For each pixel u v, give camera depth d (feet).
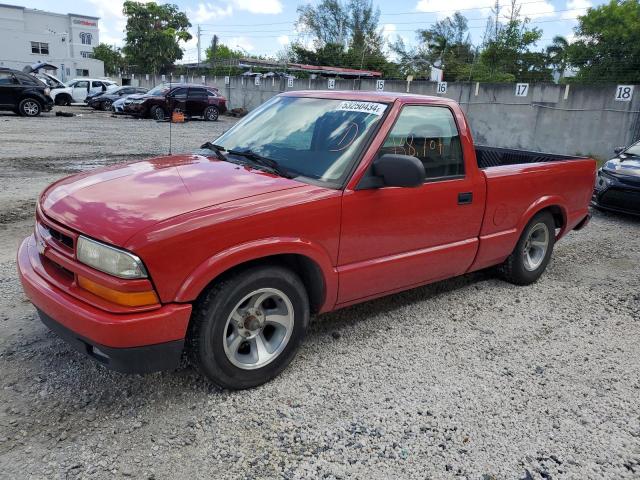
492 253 15.12
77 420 9.20
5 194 25.55
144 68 200.75
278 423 9.46
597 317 15.11
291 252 10.07
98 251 8.67
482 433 9.55
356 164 11.21
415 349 12.50
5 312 13.03
